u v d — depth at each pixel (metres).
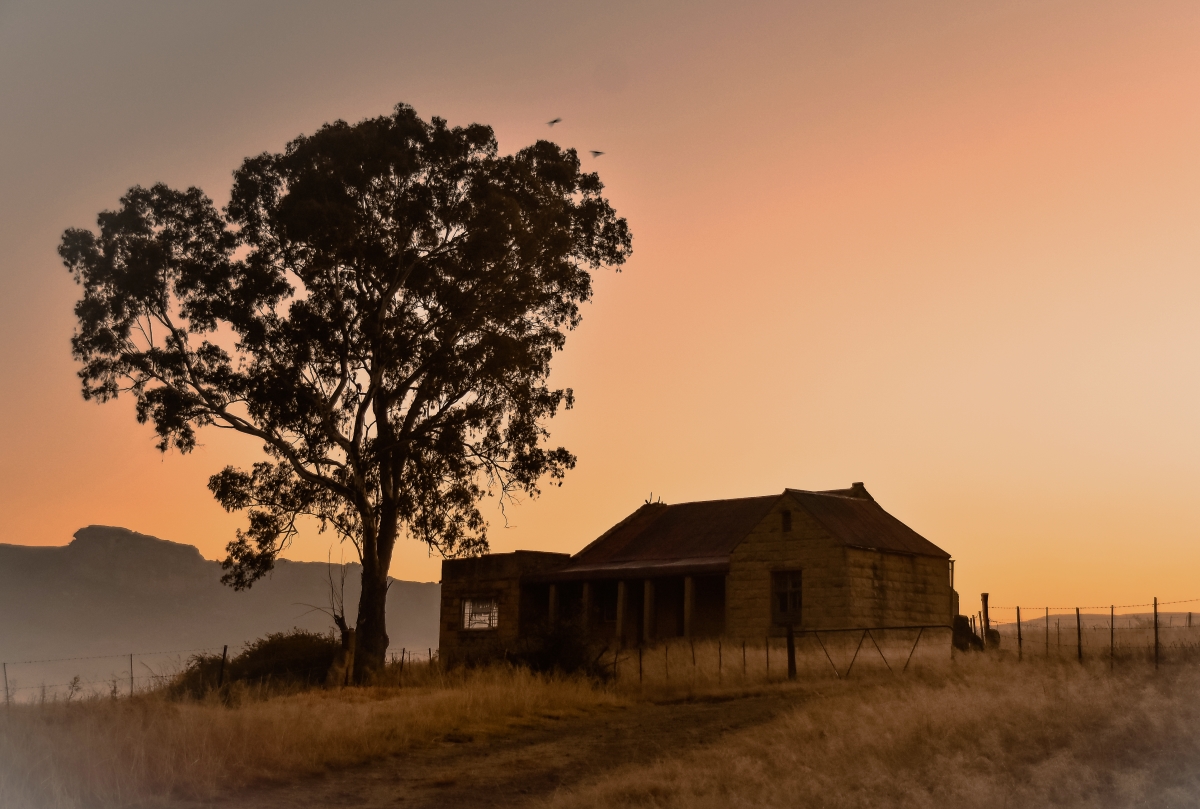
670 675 30.23
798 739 17.41
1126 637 30.75
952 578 41.66
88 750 15.83
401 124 36.97
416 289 36.94
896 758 15.05
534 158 39.91
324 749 18.91
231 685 27.19
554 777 17.42
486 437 38.94
